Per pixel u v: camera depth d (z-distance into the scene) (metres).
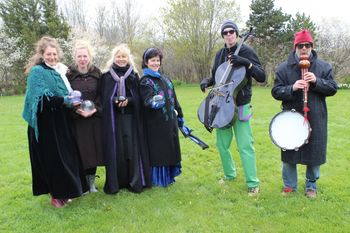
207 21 28.86
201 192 4.40
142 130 4.41
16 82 25.47
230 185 4.56
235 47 4.19
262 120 9.47
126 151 4.27
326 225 3.42
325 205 3.84
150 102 4.19
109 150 4.19
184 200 4.14
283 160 3.97
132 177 4.34
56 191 3.82
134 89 4.32
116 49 4.30
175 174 4.66
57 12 28.95
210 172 5.20
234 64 4.01
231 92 4.00
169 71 31.64
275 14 26.03
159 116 4.39
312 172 3.99
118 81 4.20
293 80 3.87
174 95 4.68
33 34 25.61
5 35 25.58
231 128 4.50
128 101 4.21
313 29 24.70
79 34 27.92
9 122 10.43
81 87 4.14
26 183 4.96
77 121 4.10
